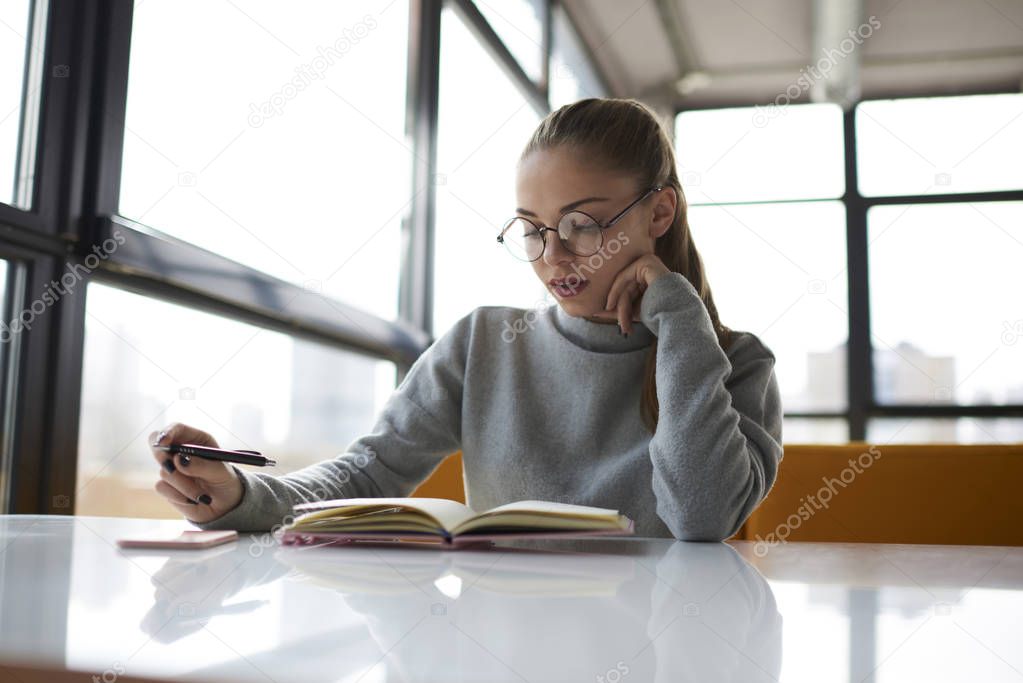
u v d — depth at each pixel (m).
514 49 3.77
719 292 4.91
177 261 1.73
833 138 4.94
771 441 1.06
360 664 0.33
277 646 0.36
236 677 0.31
